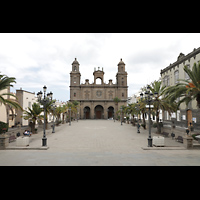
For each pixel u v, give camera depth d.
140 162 7.55
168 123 26.97
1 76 14.00
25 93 30.12
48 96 14.77
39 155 8.80
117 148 10.71
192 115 20.36
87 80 61.19
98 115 62.12
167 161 7.71
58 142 13.02
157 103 17.09
